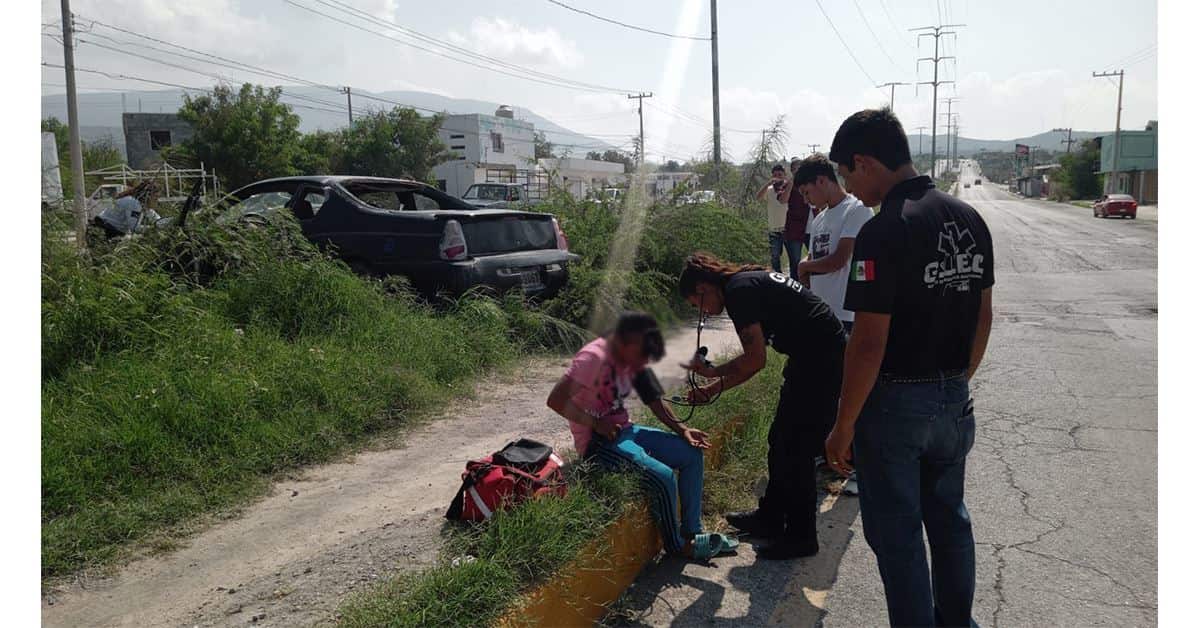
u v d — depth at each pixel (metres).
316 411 4.80
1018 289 12.98
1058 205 59.50
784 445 3.52
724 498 4.09
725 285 3.35
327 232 7.55
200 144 30.56
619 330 1.99
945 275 2.41
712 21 22.78
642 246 8.83
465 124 55.03
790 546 3.55
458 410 5.53
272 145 31.14
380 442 4.80
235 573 3.09
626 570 3.21
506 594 2.66
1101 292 12.51
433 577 2.72
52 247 5.44
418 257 7.12
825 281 4.38
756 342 3.30
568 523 3.01
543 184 17.70
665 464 3.48
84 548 3.25
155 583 3.02
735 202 16.48
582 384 3.12
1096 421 5.50
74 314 4.99
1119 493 4.20
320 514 3.69
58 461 3.70
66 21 12.95
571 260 7.86
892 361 2.45
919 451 2.50
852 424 2.45
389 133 39.66
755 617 3.06
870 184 2.59
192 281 6.32
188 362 4.95
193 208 6.90
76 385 4.50
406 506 3.76
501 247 7.45
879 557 2.61
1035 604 3.10
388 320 6.34
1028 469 4.57
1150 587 3.21
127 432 4.01
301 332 6.01
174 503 3.67
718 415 4.67
